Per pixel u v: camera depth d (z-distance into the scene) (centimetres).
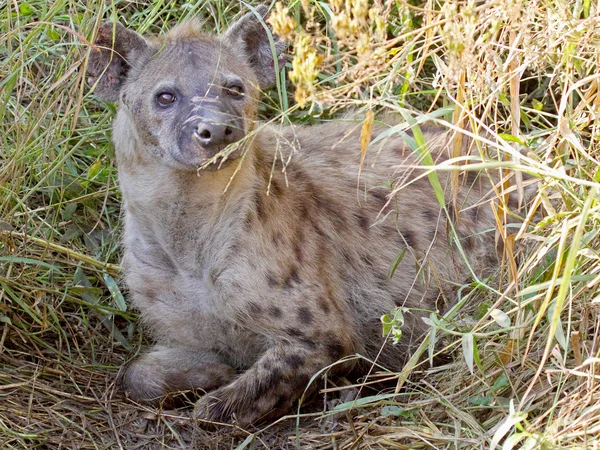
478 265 545
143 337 572
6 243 558
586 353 439
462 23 400
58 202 613
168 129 473
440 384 486
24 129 600
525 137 462
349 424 473
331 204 534
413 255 511
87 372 535
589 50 453
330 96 380
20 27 559
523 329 436
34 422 481
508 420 378
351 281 537
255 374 497
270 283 498
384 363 543
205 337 532
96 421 493
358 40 377
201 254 505
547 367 443
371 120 399
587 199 375
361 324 542
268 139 541
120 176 513
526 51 424
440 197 433
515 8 399
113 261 604
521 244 503
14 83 580
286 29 376
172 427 491
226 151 421
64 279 582
